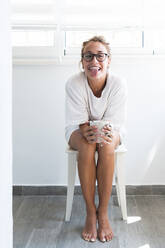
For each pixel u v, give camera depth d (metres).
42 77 2.09
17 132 2.13
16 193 2.13
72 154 1.60
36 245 1.35
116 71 2.09
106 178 1.42
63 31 2.06
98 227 1.45
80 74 1.67
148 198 2.04
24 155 2.14
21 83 2.10
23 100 2.11
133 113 2.10
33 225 1.58
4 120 0.86
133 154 2.12
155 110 2.09
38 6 1.98
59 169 2.14
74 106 1.63
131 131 2.11
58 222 1.62
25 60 2.03
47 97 2.10
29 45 2.07
